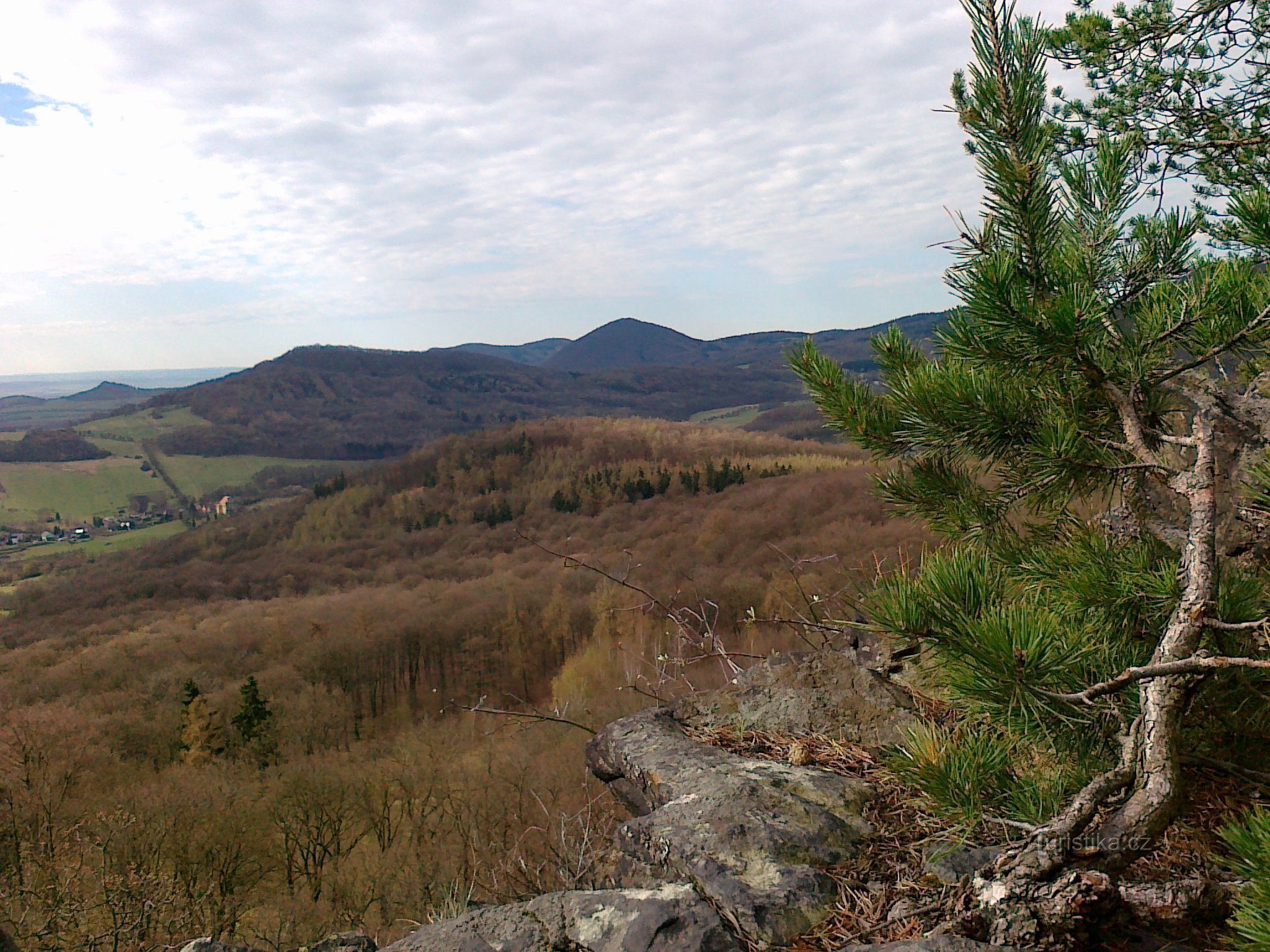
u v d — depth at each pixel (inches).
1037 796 76.7
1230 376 115.3
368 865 943.7
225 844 981.8
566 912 80.4
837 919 79.8
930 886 81.0
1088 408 100.5
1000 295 85.3
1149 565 89.0
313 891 934.4
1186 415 104.3
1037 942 64.6
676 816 100.7
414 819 979.3
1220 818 81.7
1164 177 173.9
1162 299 93.9
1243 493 83.6
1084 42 173.5
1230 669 71.5
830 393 122.0
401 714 1943.9
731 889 83.3
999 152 88.5
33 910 725.3
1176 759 69.4
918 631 77.0
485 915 81.6
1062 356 87.8
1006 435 102.2
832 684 136.8
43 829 966.4
